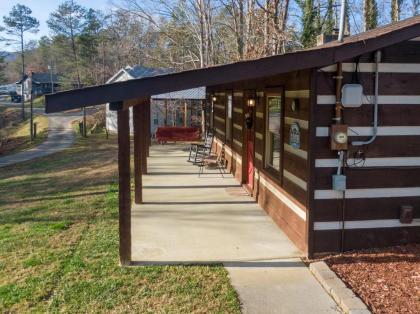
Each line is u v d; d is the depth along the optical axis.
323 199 5.37
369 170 5.39
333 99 5.20
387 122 5.35
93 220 7.29
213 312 4.18
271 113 7.46
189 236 6.36
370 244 5.53
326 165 5.31
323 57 4.81
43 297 4.48
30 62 68.38
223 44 23.44
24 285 4.74
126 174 5.19
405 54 5.24
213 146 14.78
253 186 8.65
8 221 7.54
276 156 7.19
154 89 4.58
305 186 5.50
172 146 17.44
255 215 7.43
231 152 11.23
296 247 5.87
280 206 6.71
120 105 4.75
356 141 5.32
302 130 5.59
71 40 48.22
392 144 5.39
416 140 5.42
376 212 5.48
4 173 15.47
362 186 5.41
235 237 6.31
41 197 9.71
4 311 4.20
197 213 7.55
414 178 5.48
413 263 5.07
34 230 6.84
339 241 5.46
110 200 8.77
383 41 4.85
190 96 19.45
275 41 17.17
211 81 4.65
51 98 4.47
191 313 4.16
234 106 10.80
